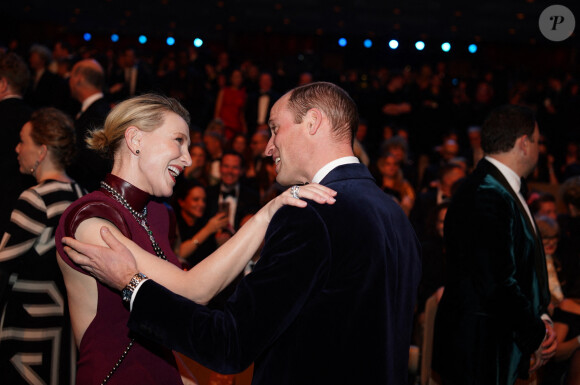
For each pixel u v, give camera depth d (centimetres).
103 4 1323
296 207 160
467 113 927
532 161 263
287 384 158
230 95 934
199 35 1351
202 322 157
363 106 950
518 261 253
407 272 171
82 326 184
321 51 1355
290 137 174
